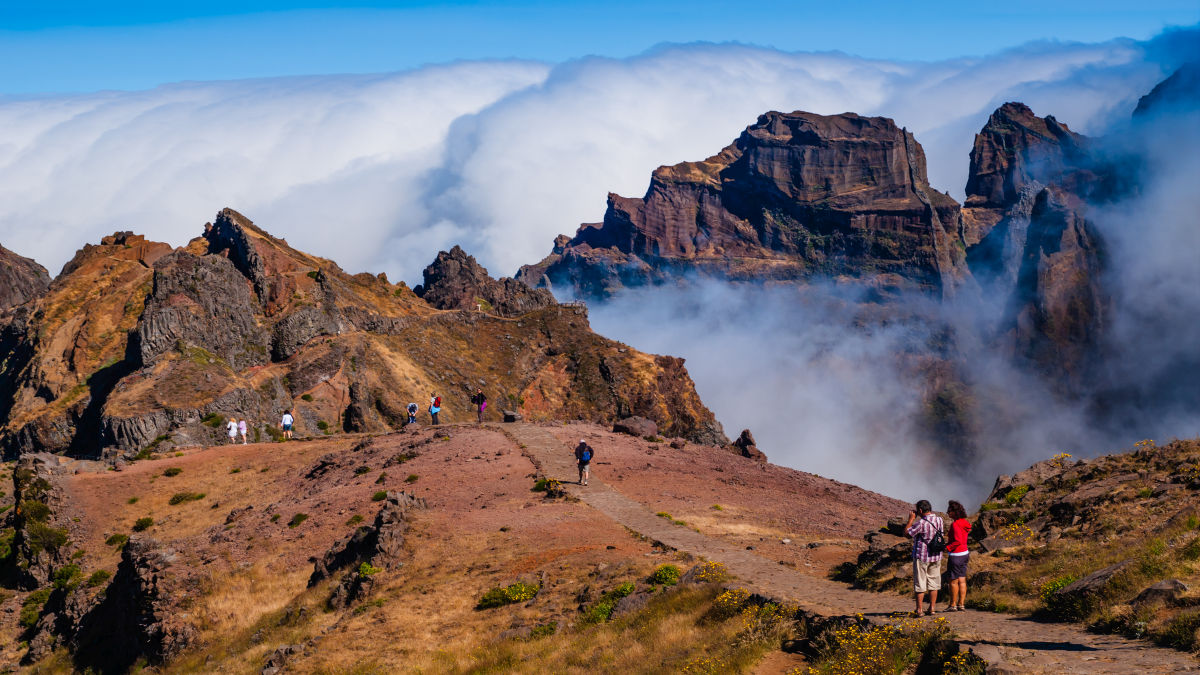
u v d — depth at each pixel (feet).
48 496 239.71
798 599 91.30
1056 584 74.02
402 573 140.05
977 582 84.28
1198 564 66.18
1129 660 55.31
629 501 169.37
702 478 197.06
